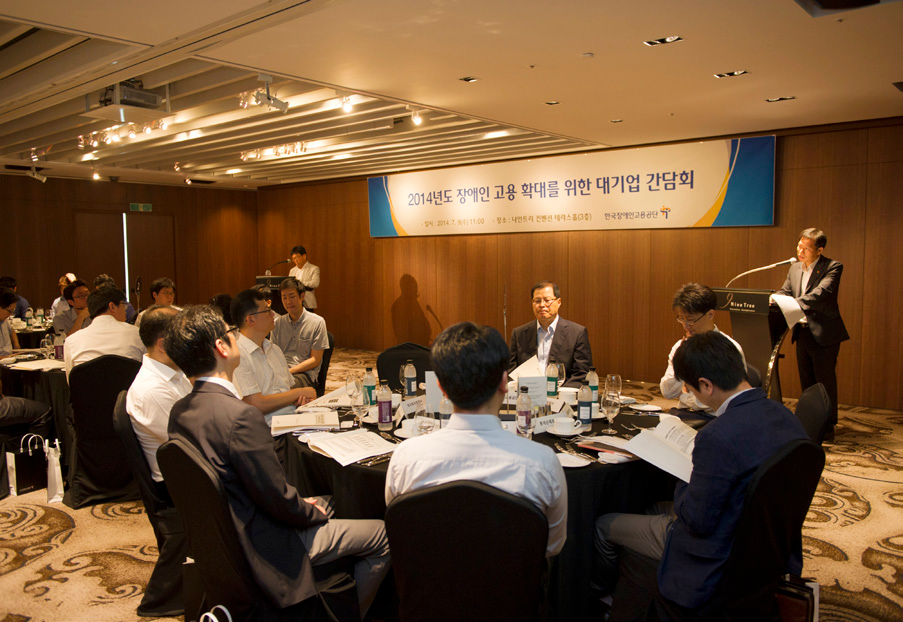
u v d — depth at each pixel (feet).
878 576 9.15
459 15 10.02
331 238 33.19
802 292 16.16
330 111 18.67
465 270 27.91
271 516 6.29
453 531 4.90
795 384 20.18
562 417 8.68
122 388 11.71
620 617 6.89
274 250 36.40
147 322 8.66
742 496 5.79
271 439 6.30
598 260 23.91
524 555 4.85
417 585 5.15
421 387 11.62
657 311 22.65
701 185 21.13
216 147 23.62
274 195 35.91
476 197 26.89
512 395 10.02
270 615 6.16
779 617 6.21
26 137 21.54
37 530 11.02
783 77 13.55
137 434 8.52
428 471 5.30
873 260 18.47
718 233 21.15
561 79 13.82
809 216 19.43
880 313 18.45
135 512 11.82
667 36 11.00
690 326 9.90
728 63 12.53
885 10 9.62
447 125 19.26
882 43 11.23
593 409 9.53
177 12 9.77
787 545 5.90
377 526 7.30
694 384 6.51
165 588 8.32
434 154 24.91
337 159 26.37
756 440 5.82
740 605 5.84
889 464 13.96
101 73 13.17
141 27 10.47
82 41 12.55
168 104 15.65
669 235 22.17
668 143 21.67
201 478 5.74
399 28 10.61
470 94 15.23
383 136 21.56
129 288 33.94
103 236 32.99
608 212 23.38
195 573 6.98
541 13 9.91
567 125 18.99
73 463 12.25
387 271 30.78
